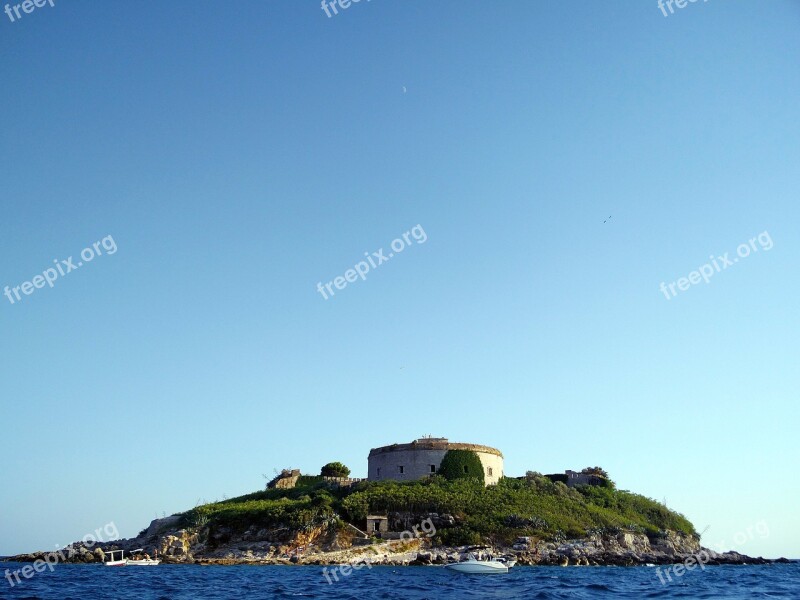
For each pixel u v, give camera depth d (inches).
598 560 4025.6
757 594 2593.5
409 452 5064.0
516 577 3090.6
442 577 3061.0
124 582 2795.3
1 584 2736.2
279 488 5349.4
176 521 4488.2
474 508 4338.1
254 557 3912.4
